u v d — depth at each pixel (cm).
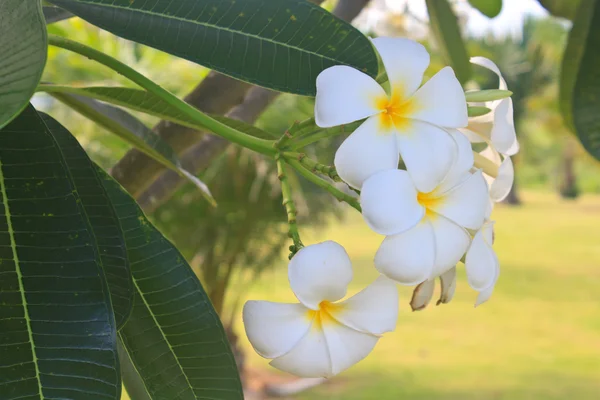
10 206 64
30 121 65
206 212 345
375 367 531
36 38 57
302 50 68
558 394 483
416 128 65
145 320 72
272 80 67
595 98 99
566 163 2220
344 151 64
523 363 552
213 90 91
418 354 570
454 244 65
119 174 89
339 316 66
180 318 72
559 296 815
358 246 1100
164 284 72
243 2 67
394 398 464
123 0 67
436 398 466
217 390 72
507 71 1173
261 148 69
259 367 516
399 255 64
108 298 63
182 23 67
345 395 468
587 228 1495
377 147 64
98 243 68
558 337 632
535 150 2111
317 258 65
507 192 71
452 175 66
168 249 72
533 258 1112
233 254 370
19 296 62
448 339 619
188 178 86
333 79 65
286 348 65
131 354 72
